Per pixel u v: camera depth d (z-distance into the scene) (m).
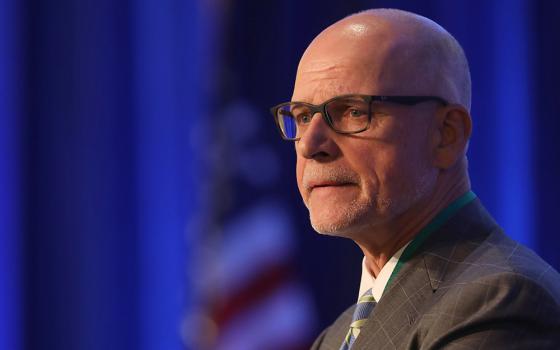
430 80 4.15
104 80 9.84
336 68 4.12
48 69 9.75
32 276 9.59
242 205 8.52
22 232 9.62
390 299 3.98
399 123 4.07
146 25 9.92
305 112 4.22
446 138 4.21
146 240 9.84
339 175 4.08
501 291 3.60
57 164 9.70
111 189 9.77
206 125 8.86
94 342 9.63
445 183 4.22
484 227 4.17
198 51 9.88
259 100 8.58
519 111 8.98
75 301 9.62
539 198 8.77
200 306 8.65
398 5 8.86
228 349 8.44
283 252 8.49
